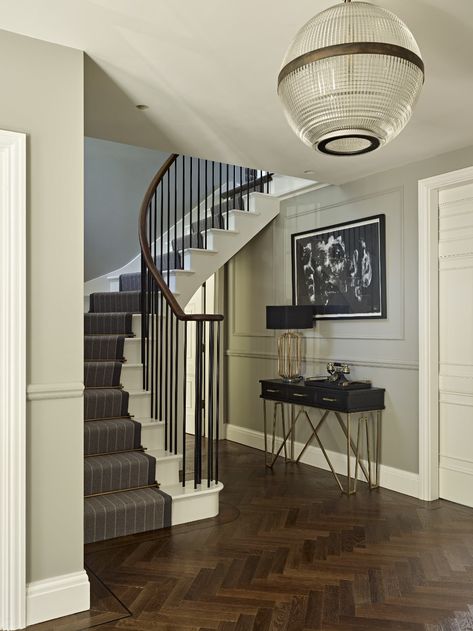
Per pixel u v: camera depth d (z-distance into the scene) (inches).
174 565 121.3
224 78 118.6
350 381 187.6
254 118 140.6
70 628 97.4
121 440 156.0
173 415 195.9
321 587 111.6
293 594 108.7
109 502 138.3
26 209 100.6
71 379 105.1
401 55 64.7
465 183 161.8
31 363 101.2
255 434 240.2
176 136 154.1
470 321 162.9
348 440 174.4
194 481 157.8
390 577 116.0
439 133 148.9
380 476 184.2
